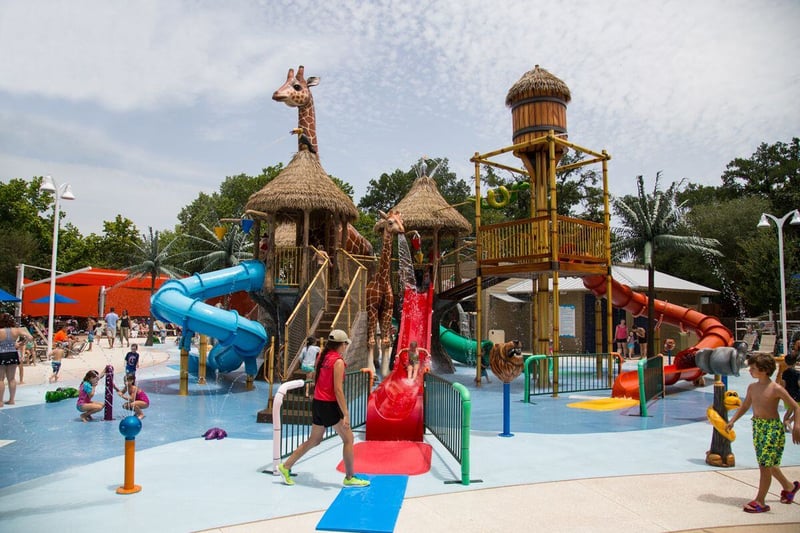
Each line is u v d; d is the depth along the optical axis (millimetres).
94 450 9102
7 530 5500
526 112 18281
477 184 18297
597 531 5488
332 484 7035
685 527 5594
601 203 46250
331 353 7102
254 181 54875
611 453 8797
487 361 19734
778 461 6039
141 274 35594
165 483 7137
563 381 19094
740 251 35906
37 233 35656
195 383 18188
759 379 6262
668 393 16000
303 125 22109
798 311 28406
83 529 5543
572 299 32000
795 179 37469
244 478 7352
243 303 28984
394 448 8805
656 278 32719
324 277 17594
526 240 16734
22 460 8430
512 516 5895
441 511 6035
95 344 32938
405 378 12945
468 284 20328
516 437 10016
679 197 48062
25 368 20438
